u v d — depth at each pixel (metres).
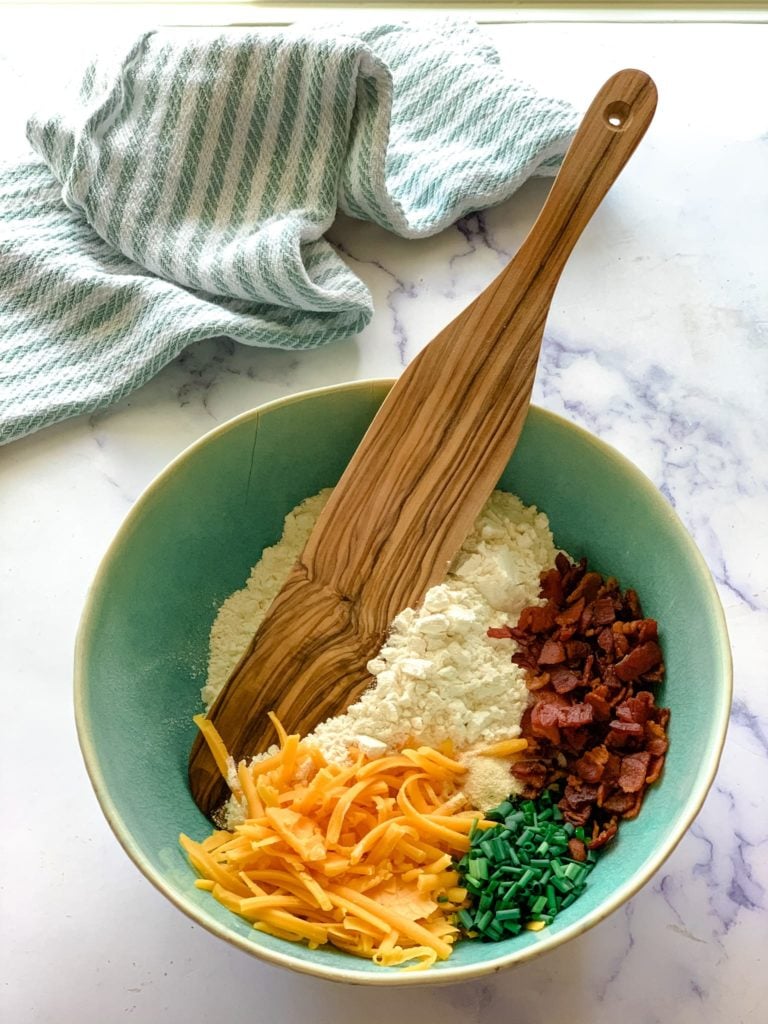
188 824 0.42
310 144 0.54
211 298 0.55
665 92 0.62
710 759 0.38
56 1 0.64
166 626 0.45
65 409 0.52
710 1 0.64
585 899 0.39
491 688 0.43
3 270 0.54
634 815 0.41
